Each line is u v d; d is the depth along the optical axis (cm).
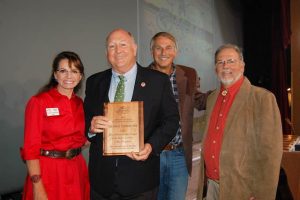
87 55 374
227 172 190
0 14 288
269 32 841
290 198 250
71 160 199
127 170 181
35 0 316
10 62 296
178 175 249
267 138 181
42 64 323
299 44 816
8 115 295
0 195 284
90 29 378
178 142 249
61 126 193
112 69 192
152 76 189
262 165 183
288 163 293
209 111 216
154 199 191
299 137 417
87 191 213
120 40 181
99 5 390
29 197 190
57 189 192
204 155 212
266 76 849
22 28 305
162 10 527
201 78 671
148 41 488
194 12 639
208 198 212
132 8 445
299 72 816
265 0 840
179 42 581
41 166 189
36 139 185
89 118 196
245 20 884
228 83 204
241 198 188
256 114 187
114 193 183
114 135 170
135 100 183
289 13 798
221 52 208
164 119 188
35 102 188
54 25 335
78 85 215
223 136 195
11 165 298
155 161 191
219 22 759
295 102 818
